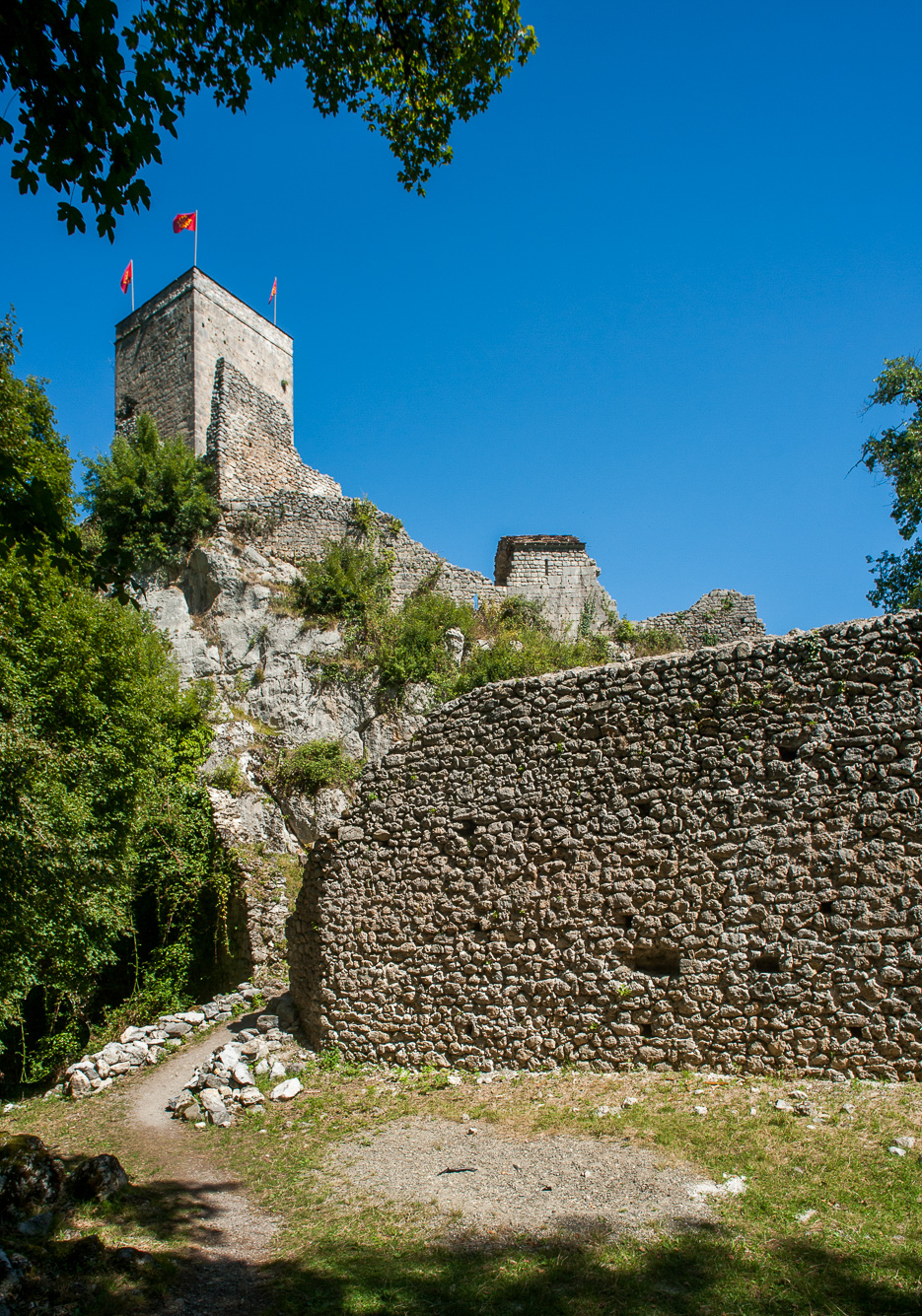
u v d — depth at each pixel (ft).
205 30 19.53
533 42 24.58
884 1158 18.56
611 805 27.86
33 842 33.12
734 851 25.48
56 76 14.67
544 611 89.51
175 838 53.01
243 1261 18.30
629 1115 22.97
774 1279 14.92
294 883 53.72
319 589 79.87
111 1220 20.42
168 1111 31.99
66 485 37.52
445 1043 29.71
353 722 74.23
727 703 26.68
